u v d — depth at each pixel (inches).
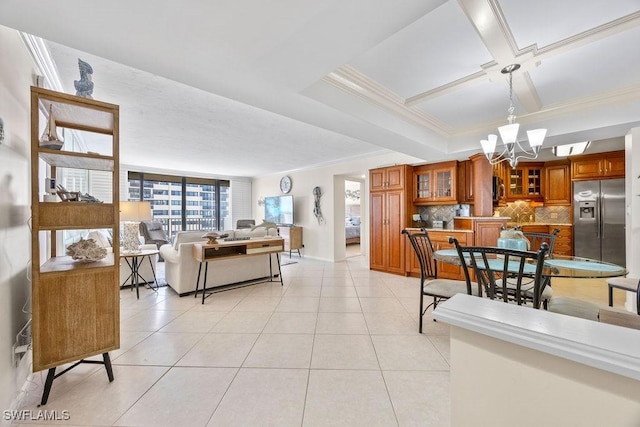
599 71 89.7
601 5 61.0
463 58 83.4
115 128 70.1
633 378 20.7
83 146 178.5
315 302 133.9
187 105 116.9
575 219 201.6
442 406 62.2
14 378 60.7
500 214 227.1
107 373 71.2
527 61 81.3
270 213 301.3
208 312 120.1
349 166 233.5
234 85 78.6
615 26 66.4
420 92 106.2
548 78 94.3
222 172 298.0
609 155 188.7
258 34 56.2
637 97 100.7
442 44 76.7
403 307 126.9
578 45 73.5
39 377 71.3
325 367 77.5
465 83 96.5
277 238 166.6
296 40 58.4
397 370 76.1
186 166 262.7
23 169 68.2
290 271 205.8
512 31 69.5
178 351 86.3
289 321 110.2
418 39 74.4
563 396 24.5
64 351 63.7
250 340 93.9
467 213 182.1
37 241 60.2
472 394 29.6
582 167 199.6
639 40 73.2
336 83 93.4
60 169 122.9
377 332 100.0
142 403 62.9
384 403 63.1
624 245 182.5
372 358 82.3
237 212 327.6
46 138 64.1
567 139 126.3
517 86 98.1
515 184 225.0
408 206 194.2
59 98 62.3
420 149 149.6
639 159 111.1
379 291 152.9
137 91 103.8
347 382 70.7
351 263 239.3
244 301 135.1
